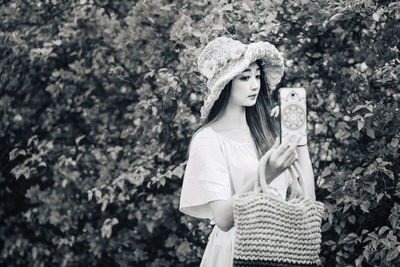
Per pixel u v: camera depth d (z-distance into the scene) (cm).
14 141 525
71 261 515
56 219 496
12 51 504
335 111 414
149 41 465
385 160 384
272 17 395
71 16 495
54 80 500
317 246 271
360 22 417
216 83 287
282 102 270
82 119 509
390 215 364
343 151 404
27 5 496
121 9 495
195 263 474
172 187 473
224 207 277
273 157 266
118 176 469
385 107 373
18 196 537
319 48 430
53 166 496
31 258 529
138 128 473
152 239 490
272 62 300
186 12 443
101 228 472
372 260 372
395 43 396
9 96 517
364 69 398
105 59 487
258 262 262
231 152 291
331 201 410
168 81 423
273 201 262
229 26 411
